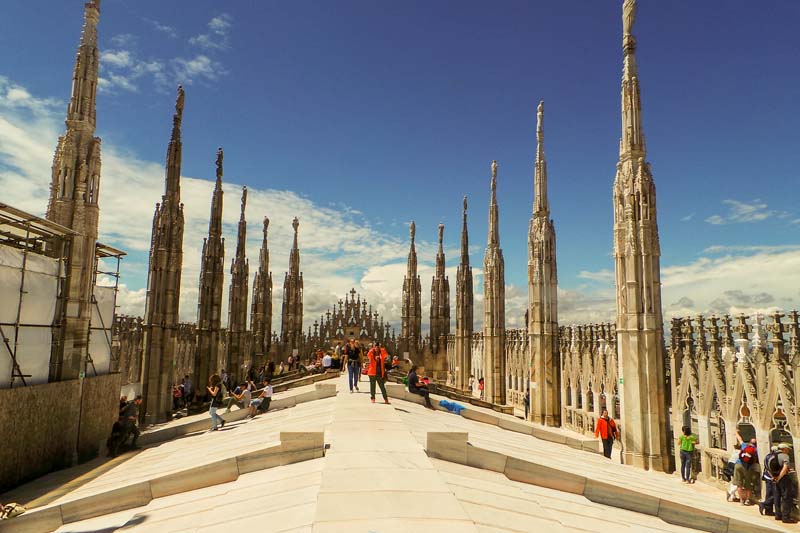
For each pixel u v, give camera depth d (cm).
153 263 3309
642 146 2333
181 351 5025
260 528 790
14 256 1911
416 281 6819
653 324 2205
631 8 2403
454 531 728
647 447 2147
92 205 2330
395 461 1092
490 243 4341
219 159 4453
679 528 1201
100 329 2758
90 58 2388
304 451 1198
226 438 1947
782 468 1482
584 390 2992
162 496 1191
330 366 3966
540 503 1052
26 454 1816
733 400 1828
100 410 2469
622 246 2311
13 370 1870
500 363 4181
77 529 1092
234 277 5200
